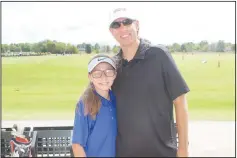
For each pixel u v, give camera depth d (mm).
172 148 2090
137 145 2023
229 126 4594
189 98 4867
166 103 2049
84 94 2064
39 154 2811
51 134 2807
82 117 2033
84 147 2072
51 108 4832
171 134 2109
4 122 4414
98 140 2043
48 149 2811
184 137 2078
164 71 1997
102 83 2004
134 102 1997
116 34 2029
